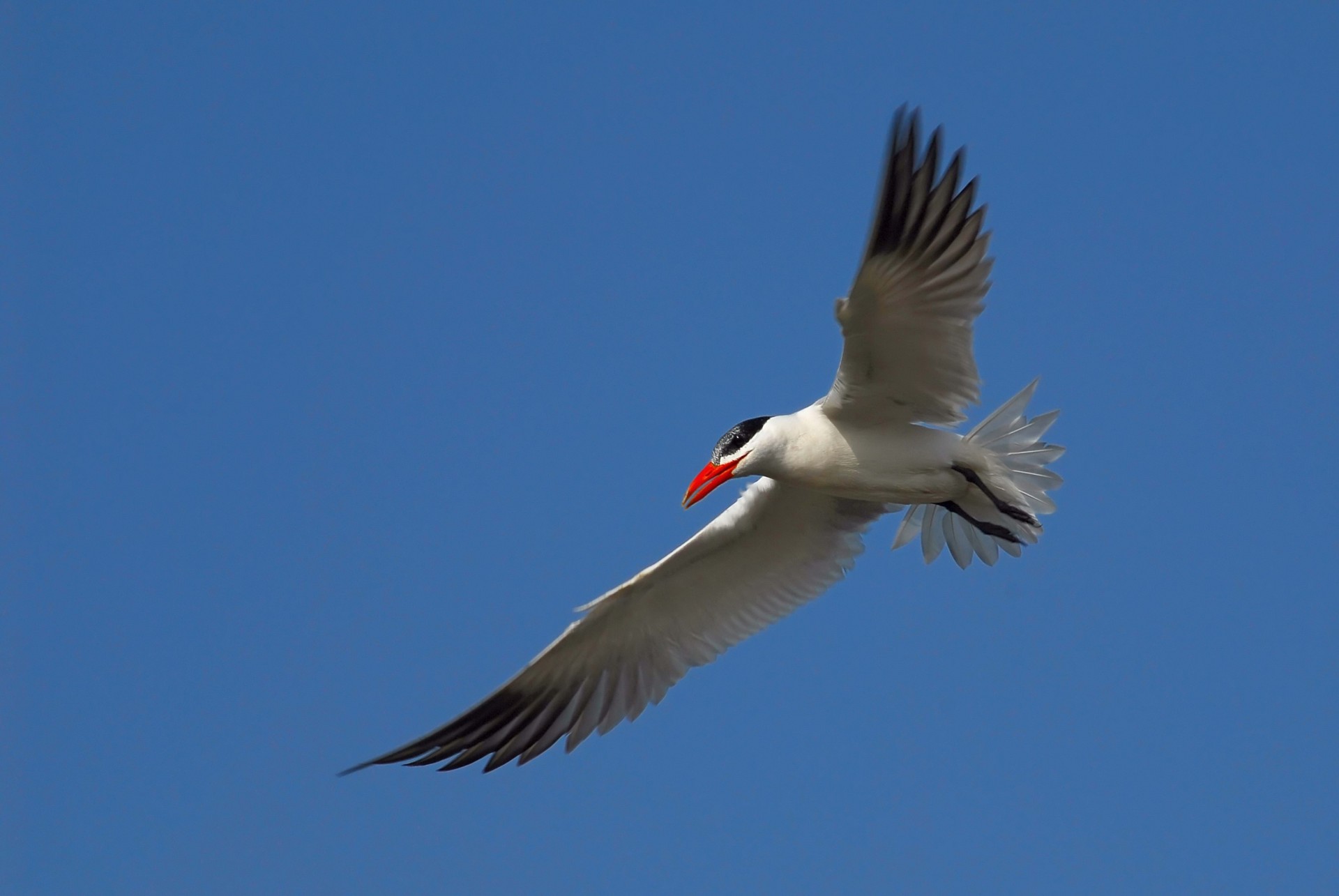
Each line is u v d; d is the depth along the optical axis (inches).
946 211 429.4
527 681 557.9
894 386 480.7
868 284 438.0
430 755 547.2
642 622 564.4
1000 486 506.6
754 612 570.6
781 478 503.5
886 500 514.6
